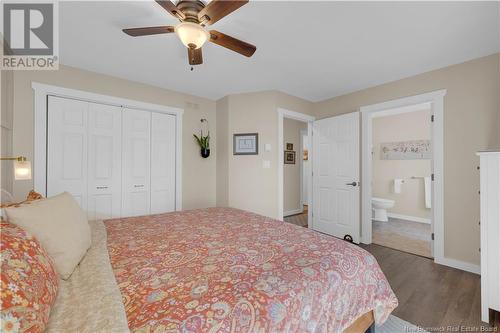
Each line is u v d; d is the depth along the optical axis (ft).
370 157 10.66
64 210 3.74
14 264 2.11
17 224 2.99
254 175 11.14
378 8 5.30
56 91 8.05
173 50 7.22
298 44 6.88
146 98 10.10
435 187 8.48
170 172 10.84
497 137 7.25
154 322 2.23
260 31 6.22
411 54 7.46
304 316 2.89
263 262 3.55
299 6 5.24
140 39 6.59
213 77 9.45
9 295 1.86
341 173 11.18
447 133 8.21
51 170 8.03
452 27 6.00
